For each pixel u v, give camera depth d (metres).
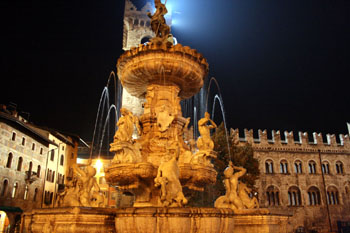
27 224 7.63
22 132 33.84
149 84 11.11
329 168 50.06
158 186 7.41
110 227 6.92
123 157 8.79
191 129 38.47
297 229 44.62
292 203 46.56
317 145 50.69
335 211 47.69
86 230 6.57
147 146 9.84
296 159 48.84
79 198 8.48
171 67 10.12
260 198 44.91
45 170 38.59
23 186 33.34
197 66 10.55
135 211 6.25
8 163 31.11
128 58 10.34
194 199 25.20
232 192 9.41
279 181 46.81
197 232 6.38
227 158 30.34
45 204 37.75
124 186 9.05
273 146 48.28
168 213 6.19
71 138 47.81
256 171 31.47
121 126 9.10
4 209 28.20
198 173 9.25
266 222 8.28
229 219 7.01
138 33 63.28
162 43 9.96
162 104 10.67
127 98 50.97
